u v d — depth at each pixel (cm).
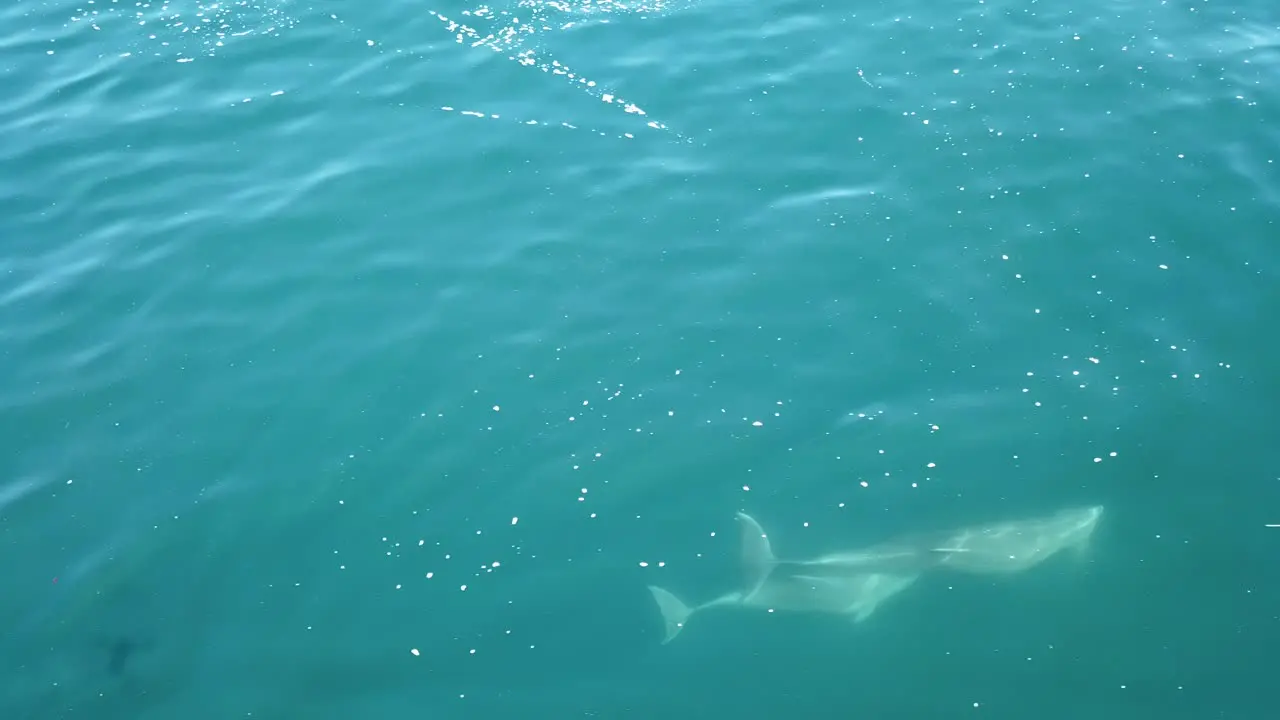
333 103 2894
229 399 2147
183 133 2825
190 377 2197
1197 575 1764
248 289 2384
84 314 2344
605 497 1948
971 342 2152
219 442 2070
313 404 2128
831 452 1995
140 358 2239
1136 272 2250
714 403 2089
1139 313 2170
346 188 2628
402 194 2605
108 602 1822
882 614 1762
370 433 2072
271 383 2175
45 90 2984
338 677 1712
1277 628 1683
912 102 2742
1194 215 2358
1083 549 1811
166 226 2552
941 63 2864
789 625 1755
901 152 2600
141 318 2331
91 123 2864
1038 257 2305
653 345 2203
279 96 2931
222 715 1673
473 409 2102
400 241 2481
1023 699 1630
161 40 3164
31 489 1994
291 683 1708
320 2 3288
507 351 2211
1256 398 2003
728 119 2752
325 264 2434
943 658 1694
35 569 1870
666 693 1672
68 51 3134
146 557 1884
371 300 2342
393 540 1898
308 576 1852
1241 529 1819
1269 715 1579
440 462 2016
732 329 2223
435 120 2814
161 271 2438
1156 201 2400
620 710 1653
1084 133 2595
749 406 2080
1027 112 2673
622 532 1898
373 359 2211
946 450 1978
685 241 2425
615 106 2823
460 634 1761
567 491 1961
